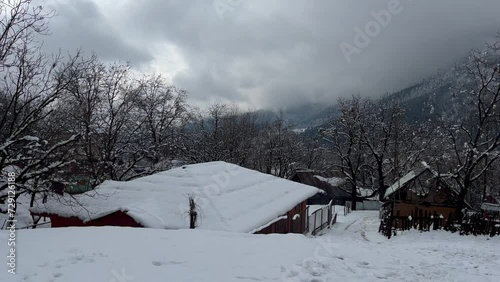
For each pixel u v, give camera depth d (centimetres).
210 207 1731
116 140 3506
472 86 3155
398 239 2327
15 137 1789
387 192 4128
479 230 2322
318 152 7038
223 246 934
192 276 707
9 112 2045
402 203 3469
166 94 4344
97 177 2805
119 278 677
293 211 2516
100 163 2875
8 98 2030
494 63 3009
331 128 5544
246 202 1958
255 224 1719
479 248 1619
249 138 6216
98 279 668
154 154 3675
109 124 3416
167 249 876
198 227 1544
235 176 2372
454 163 3650
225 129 5838
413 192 3488
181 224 1566
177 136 4528
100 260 768
